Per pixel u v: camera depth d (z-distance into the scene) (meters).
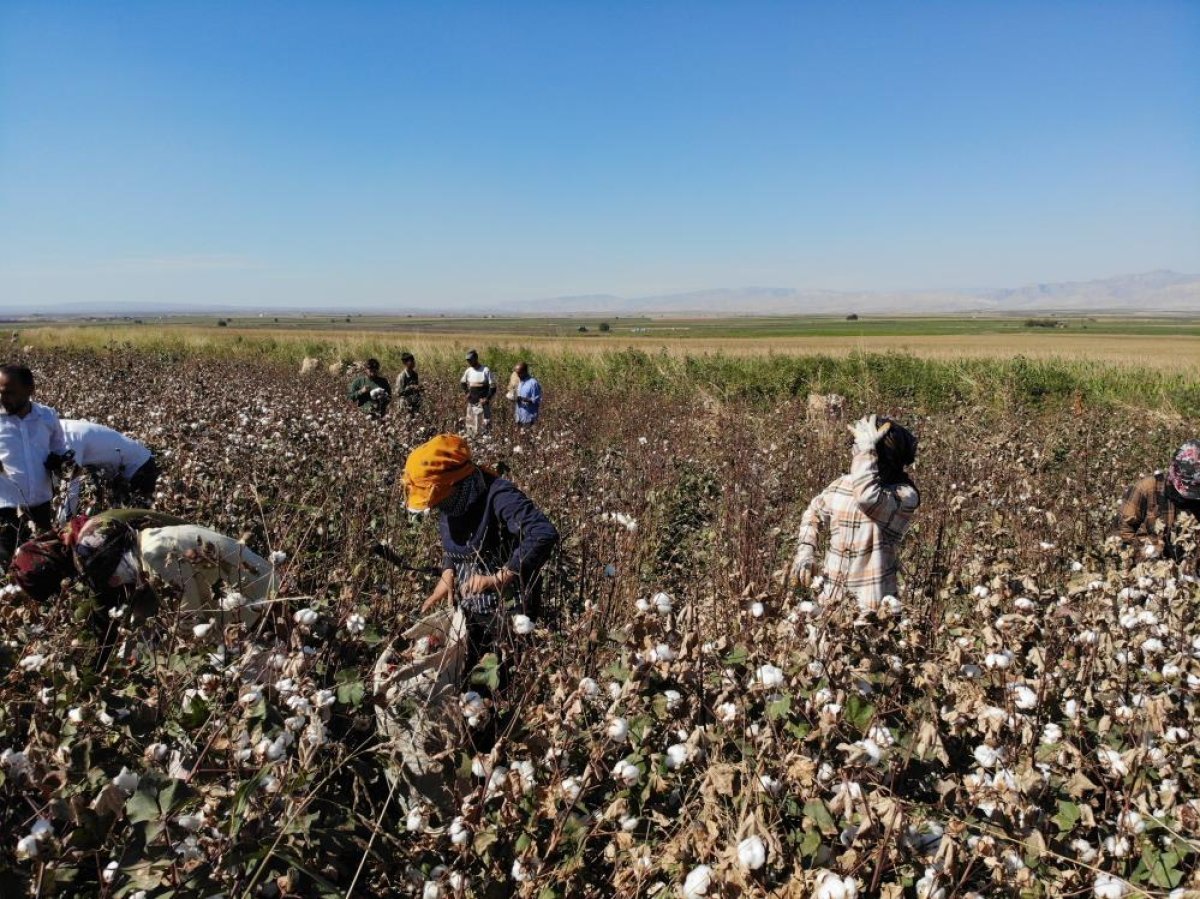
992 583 3.67
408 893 2.43
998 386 19.92
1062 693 3.00
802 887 1.90
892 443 3.81
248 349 32.75
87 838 2.03
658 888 2.21
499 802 2.52
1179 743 2.77
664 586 5.41
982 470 8.38
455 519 3.68
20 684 2.70
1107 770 2.68
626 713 2.56
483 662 2.95
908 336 95.50
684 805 2.34
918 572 5.20
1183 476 5.06
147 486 5.59
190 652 2.79
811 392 20.83
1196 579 4.09
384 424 9.17
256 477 5.84
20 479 5.06
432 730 2.79
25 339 35.56
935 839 2.24
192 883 2.03
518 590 3.48
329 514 5.07
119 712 2.59
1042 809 2.50
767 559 5.23
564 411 16.11
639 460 8.95
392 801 2.84
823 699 2.53
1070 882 2.26
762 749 2.42
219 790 2.23
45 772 2.21
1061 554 5.66
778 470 8.59
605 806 2.47
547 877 2.26
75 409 9.58
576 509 5.91
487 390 12.85
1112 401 18.94
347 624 3.06
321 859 2.32
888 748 2.48
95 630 3.33
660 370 23.70
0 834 2.14
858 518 3.86
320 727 2.37
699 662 2.67
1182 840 2.33
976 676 2.88
